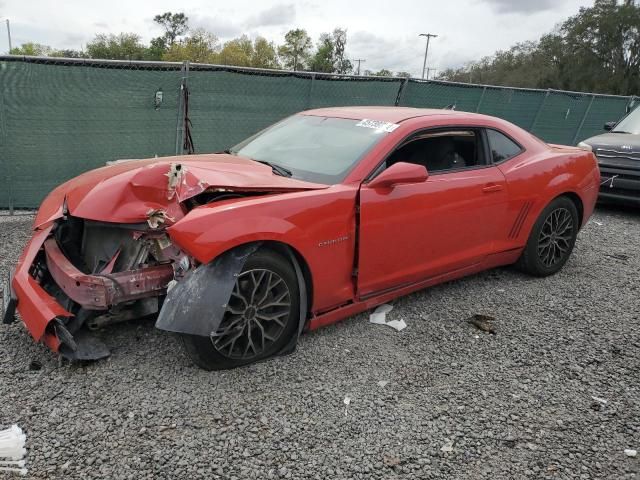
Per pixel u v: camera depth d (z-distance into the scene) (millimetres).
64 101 6438
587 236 6914
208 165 3518
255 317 3178
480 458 2639
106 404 2832
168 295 2914
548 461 2646
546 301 4578
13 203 6527
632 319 4312
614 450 2752
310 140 4113
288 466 2486
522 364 3533
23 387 2932
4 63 6016
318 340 3654
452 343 3754
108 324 3410
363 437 2723
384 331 3852
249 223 3020
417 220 3848
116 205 3061
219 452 2543
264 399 2965
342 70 72500
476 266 4555
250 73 7535
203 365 3107
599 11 47969
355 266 3613
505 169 4539
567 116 12680
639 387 3336
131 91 6781
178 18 79000
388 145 3777
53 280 3496
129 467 2412
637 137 8562
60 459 2436
